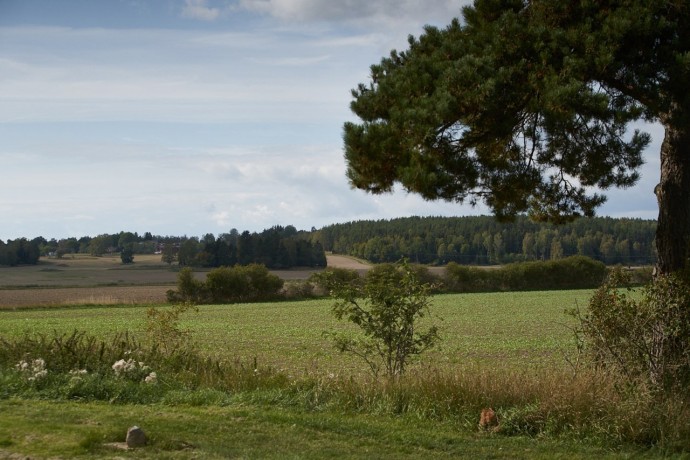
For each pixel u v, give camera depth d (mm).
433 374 12820
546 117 11922
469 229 155125
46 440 8891
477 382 11867
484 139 13047
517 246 144500
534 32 12297
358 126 13305
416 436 10297
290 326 44531
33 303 70562
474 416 11141
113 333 39094
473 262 146750
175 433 9641
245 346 32062
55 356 14586
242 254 133500
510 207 14727
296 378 15016
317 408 11938
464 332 39500
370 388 12398
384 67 14727
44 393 12328
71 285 104812
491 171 13609
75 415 10523
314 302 72188
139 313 60438
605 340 12086
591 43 11758
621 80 12234
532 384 11758
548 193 14789
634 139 14336
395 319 13977
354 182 14484
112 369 14023
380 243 152625
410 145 12500
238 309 63469
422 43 14406
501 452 9703
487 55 12414
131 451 8531
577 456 9617
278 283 77562
